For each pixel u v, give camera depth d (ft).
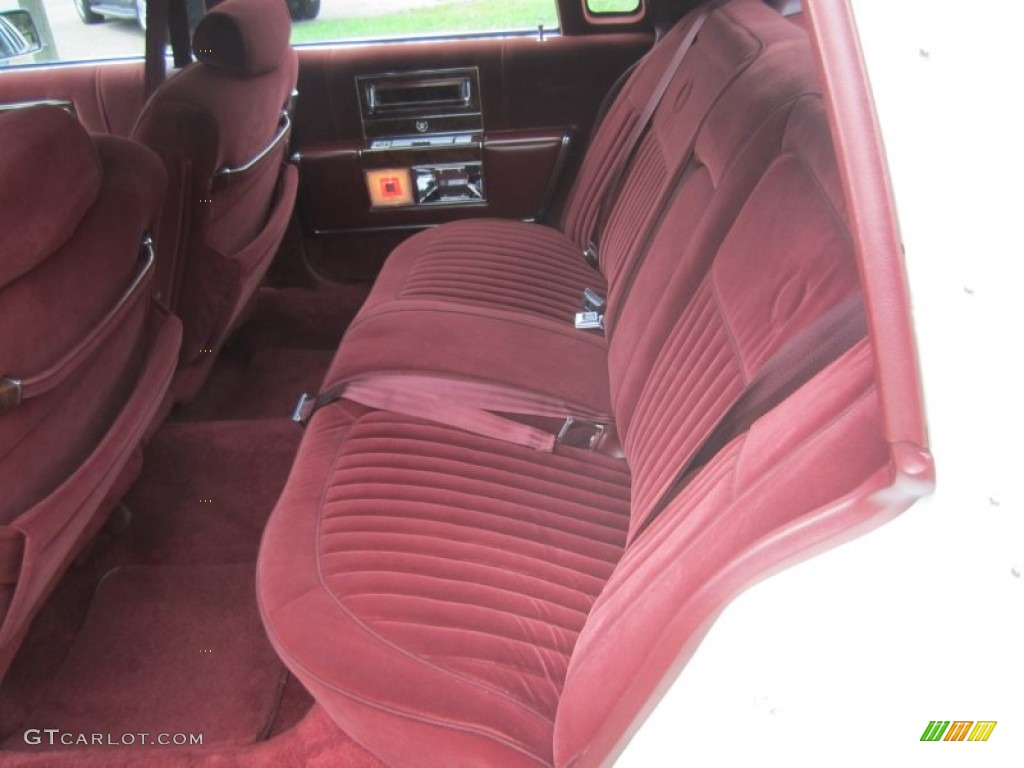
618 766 2.70
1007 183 1.83
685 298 4.49
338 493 4.58
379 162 7.97
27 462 3.98
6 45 7.81
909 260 1.88
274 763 4.36
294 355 8.18
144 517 6.24
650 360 4.64
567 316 6.32
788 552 2.10
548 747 3.33
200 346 6.22
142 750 4.51
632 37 7.66
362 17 7.75
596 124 7.50
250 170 6.13
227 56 5.79
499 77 7.77
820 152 3.58
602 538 4.42
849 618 2.21
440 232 7.37
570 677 3.06
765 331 3.48
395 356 5.37
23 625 4.52
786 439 2.34
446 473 4.73
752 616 2.25
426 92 7.84
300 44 7.82
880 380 1.94
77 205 3.73
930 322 1.90
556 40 7.68
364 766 4.32
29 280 3.61
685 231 4.81
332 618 3.84
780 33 5.02
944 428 1.93
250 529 6.16
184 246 5.69
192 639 5.41
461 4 7.70
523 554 4.22
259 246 6.71
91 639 5.41
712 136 4.82
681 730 2.52
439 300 6.15
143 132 5.40
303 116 7.91
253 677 5.17
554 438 5.02
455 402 5.16
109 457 4.52
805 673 2.32
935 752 2.39
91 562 5.91
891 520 2.04
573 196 7.48
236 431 6.91
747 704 2.41
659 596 2.51
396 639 3.71
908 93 1.83
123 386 4.89
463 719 3.40
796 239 3.51
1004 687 2.26
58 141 3.63
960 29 1.78
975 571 2.11
